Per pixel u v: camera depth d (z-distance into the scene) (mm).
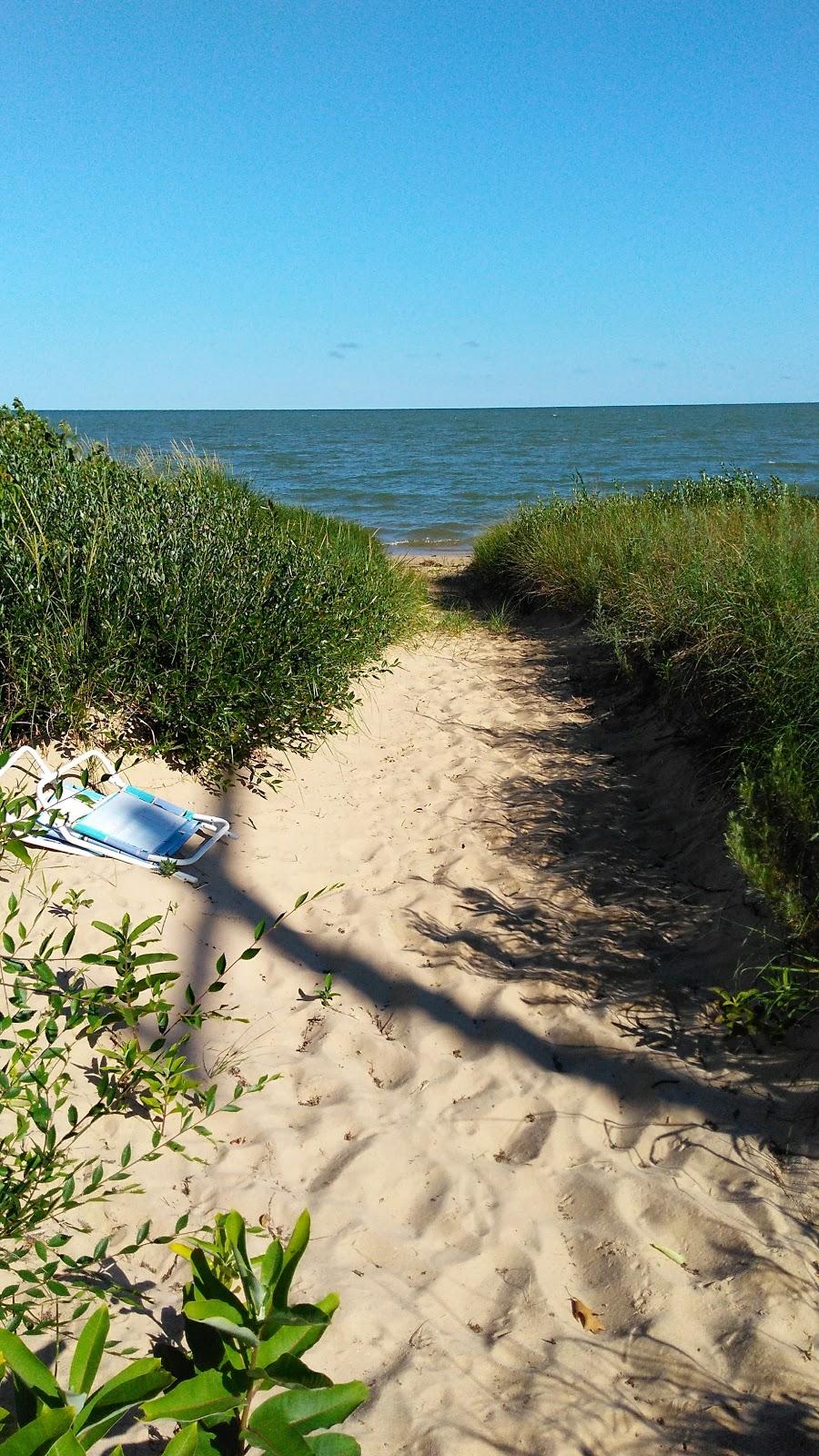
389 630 8859
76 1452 1530
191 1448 1639
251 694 5531
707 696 6203
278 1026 3658
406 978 3986
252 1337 1805
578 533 11664
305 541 8273
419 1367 2322
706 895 4602
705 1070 3434
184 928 3953
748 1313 2494
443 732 7207
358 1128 3172
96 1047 3043
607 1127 3238
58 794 3697
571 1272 2684
